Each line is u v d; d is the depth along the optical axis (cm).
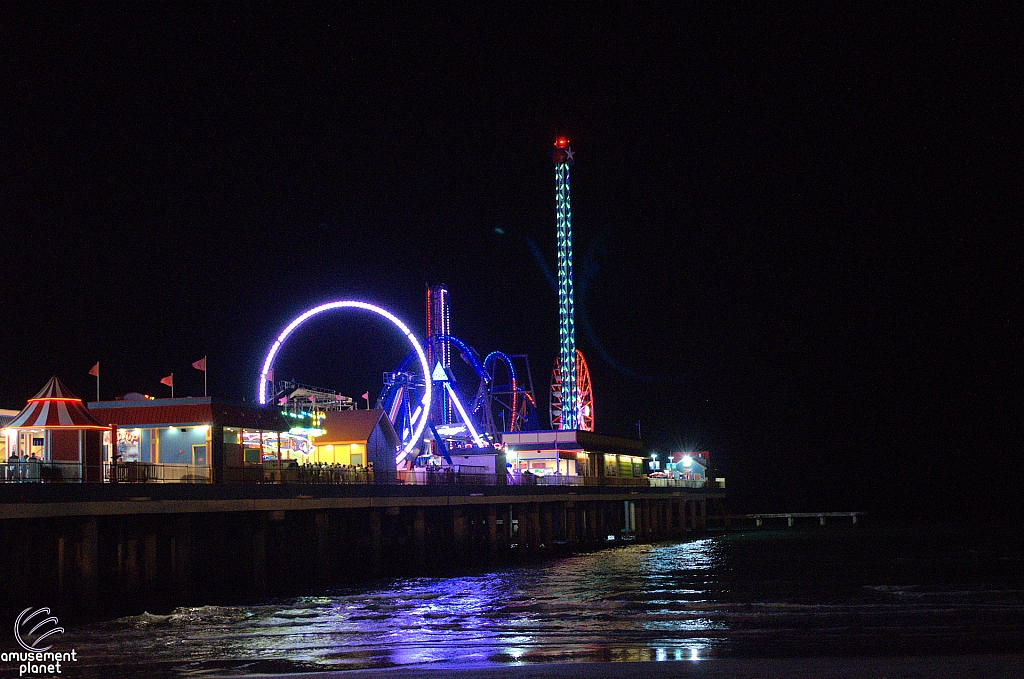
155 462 5459
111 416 5506
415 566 5828
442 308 9419
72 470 4131
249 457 5684
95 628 3609
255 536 4525
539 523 7419
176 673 2920
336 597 4628
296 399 7481
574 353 11794
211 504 4253
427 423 8262
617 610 4253
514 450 9381
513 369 10312
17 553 3681
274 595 4672
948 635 3553
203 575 4638
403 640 3494
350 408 7819
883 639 3488
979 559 6838
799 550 8038
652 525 10075
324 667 3003
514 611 4206
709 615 4084
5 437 4803
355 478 5766
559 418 11556
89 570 3681
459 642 3459
